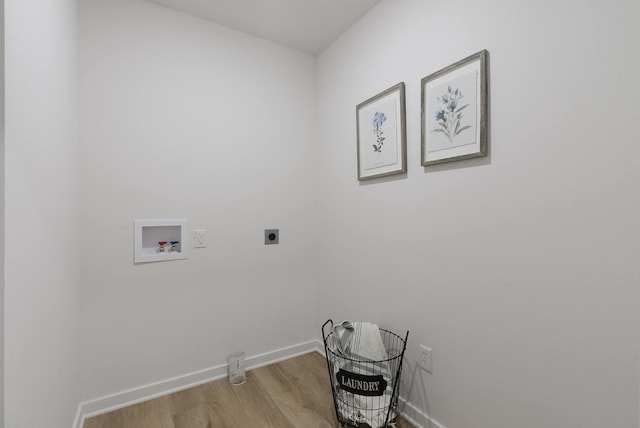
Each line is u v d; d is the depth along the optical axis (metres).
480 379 1.21
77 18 1.48
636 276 0.83
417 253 1.48
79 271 1.49
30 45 0.86
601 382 0.89
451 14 1.30
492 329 1.17
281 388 1.76
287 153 2.16
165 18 1.73
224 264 1.91
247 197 1.99
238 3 1.72
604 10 0.88
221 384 1.81
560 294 0.98
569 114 0.95
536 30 1.03
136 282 1.64
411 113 1.50
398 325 1.59
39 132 0.93
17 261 0.76
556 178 0.98
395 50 1.59
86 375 1.52
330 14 1.81
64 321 1.20
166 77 1.73
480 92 1.17
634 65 0.83
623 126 0.85
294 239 2.19
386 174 1.63
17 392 0.75
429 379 1.41
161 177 1.71
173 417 1.51
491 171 1.16
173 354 1.74
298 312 2.20
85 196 1.51
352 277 1.92
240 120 1.97
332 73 2.10
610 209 0.87
